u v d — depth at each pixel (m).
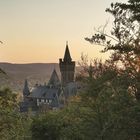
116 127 18.95
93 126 20.39
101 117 19.95
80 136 22.58
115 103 18.94
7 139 29.06
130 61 19.45
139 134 18.64
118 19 19.52
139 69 19.31
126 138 18.64
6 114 22.12
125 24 19.66
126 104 18.66
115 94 19.14
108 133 19.19
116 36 19.84
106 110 19.83
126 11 19.17
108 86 19.53
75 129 23.20
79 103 21.45
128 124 18.58
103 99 19.77
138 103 18.44
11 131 30.31
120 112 18.67
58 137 33.44
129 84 18.86
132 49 19.48
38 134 35.12
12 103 20.50
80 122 22.62
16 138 31.83
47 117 35.56
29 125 35.53
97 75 20.27
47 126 34.72
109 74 19.53
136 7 18.02
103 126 19.34
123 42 19.73
